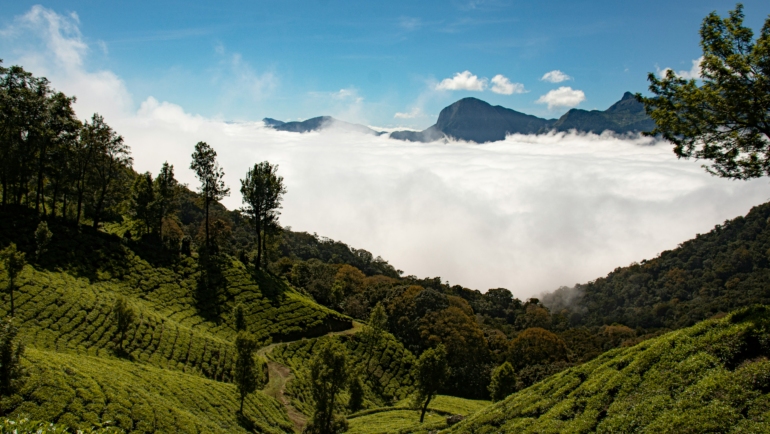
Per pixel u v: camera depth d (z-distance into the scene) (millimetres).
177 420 34219
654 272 182250
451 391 75750
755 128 19078
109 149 73312
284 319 74000
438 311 90438
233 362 55812
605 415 22547
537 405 27547
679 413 19031
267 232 96500
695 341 22812
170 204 84625
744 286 130375
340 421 46562
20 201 71812
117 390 33656
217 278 78000
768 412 16766
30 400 28000
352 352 72250
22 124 62375
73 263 61719
